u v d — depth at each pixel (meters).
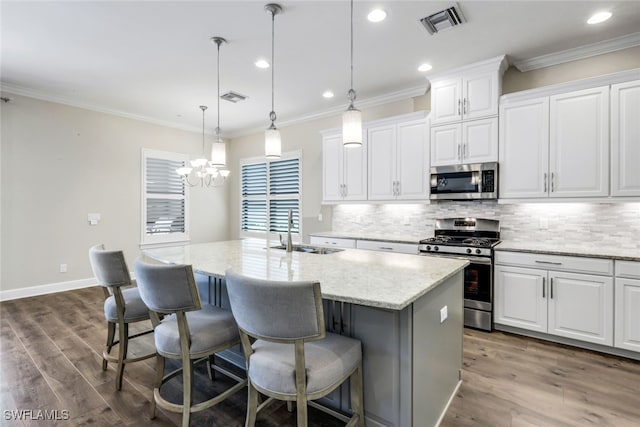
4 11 2.45
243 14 2.51
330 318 1.82
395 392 1.58
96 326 3.31
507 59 3.27
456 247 3.28
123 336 2.22
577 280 2.71
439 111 3.61
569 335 2.76
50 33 2.78
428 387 1.72
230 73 3.62
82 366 2.50
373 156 4.17
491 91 3.29
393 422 1.59
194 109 4.93
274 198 5.82
